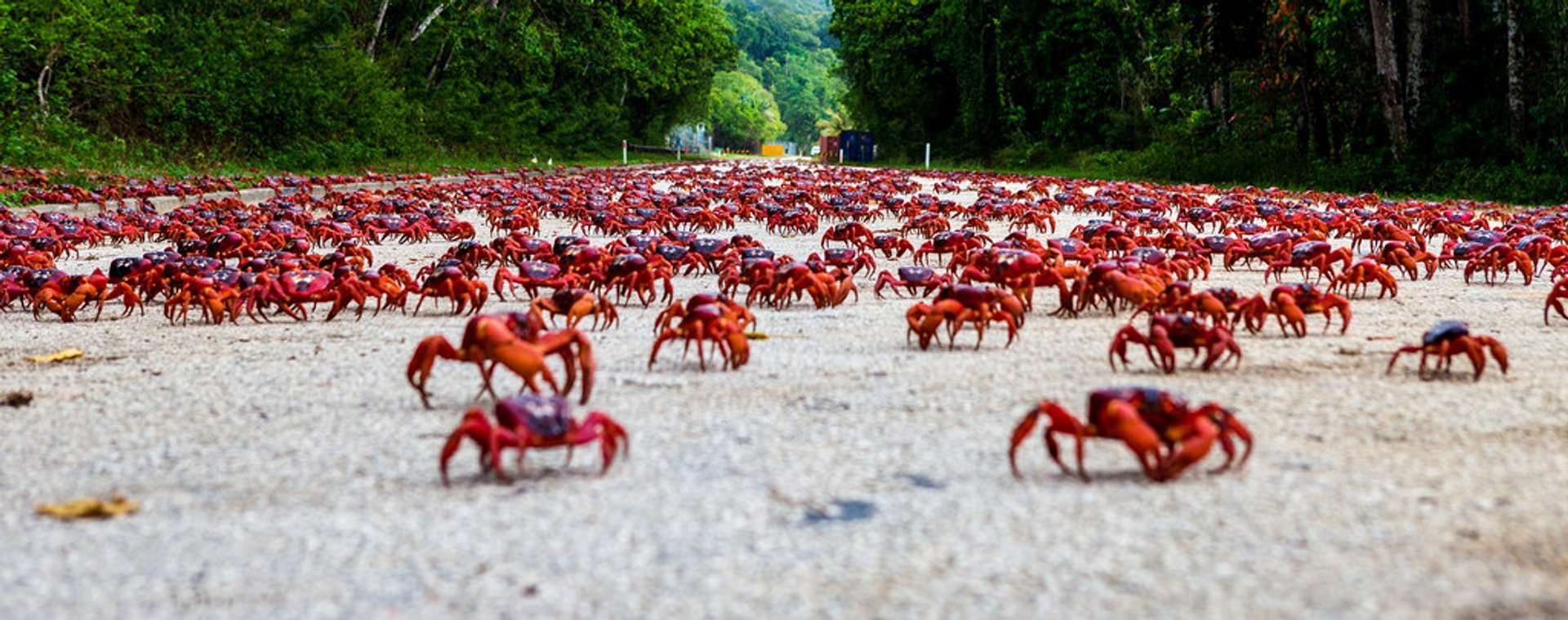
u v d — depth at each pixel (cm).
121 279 1034
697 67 9225
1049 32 6638
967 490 429
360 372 680
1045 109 7262
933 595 334
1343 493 418
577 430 440
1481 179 3300
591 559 365
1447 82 3569
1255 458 465
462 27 5703
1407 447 484
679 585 344
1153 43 5847
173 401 606
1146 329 818
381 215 1778
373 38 5156
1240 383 619
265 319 912
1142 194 2755
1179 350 727
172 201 2412
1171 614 318
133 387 645
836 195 2683
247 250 1273
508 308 962
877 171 5828
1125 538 375
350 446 504
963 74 7275
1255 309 777
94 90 3525
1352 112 4353
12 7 3127
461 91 5869
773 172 5178
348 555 371
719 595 336
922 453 481
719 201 2695
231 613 328
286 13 4588
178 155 3681
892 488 434
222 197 2614
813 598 333
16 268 996
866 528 391
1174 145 4941
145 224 1664
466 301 1002
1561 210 2456
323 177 3366
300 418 561
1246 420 532
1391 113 3656
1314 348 732
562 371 670
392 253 1510
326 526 398
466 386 630
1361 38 3875
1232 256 1265
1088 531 382
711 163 8550
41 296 895
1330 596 328
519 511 410
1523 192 3116
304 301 884
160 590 345
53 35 3156
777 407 572
